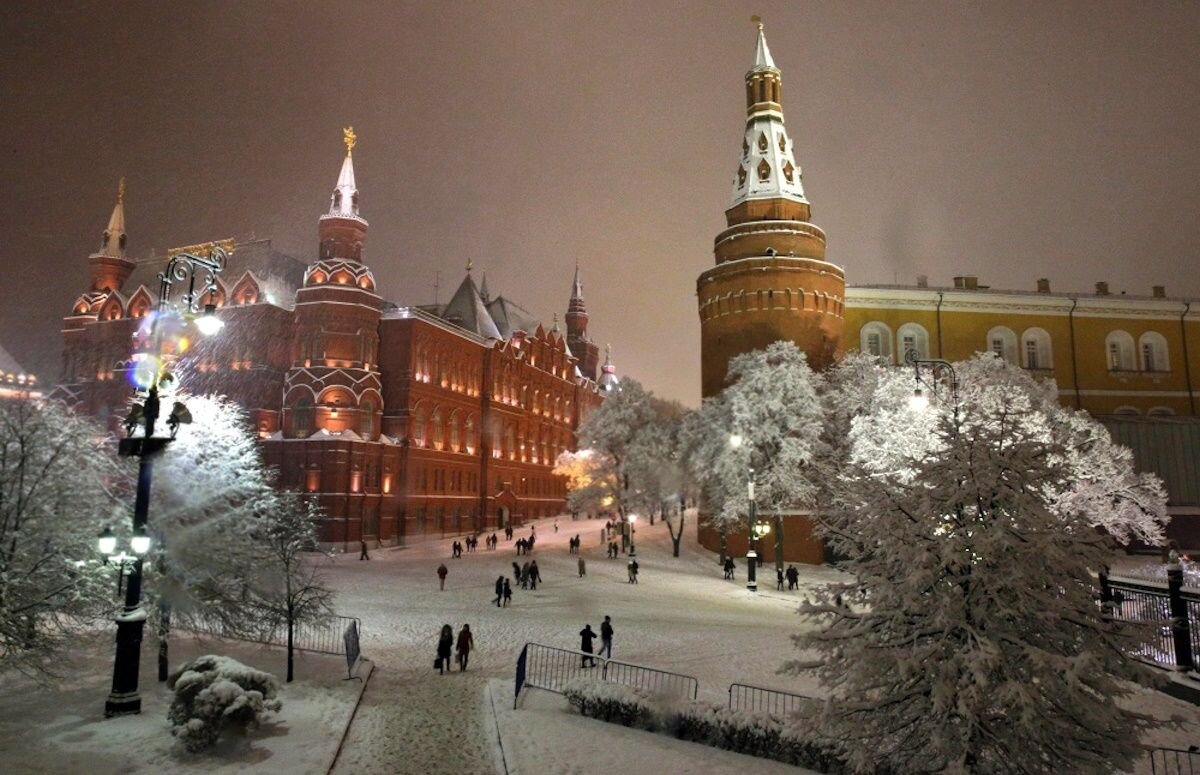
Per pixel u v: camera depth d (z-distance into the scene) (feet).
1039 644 34.63
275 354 259.19
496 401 318.45
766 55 234.99
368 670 71.67
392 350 264.72
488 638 92.12
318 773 44.06
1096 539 35.45
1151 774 43.14
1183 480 204.74
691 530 251.60
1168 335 251.39
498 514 311.47
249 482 77.05
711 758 46.16
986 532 34.78
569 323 504.84
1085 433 152.46
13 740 47.50
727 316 214.69
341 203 263.29
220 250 66.28
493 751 49.60
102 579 62.18
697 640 90.63
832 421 187.83
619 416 242.78
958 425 38.50
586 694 56.54
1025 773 32.71
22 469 54.19
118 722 51.42
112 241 307.99
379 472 246.68
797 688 66.44
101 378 286.05
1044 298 247.91
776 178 227.40
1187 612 59.77
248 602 71.77
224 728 47.47
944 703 32.32
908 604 34.88
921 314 242.58
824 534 42.42
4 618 52.75
